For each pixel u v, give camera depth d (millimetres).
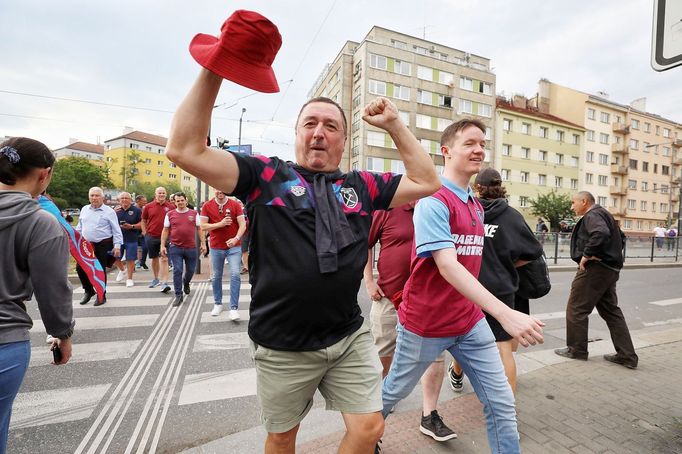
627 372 3438
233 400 2986
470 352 1912
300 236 1328
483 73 37188
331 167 1507
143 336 4500
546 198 34219
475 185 2746
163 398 3004
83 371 3490
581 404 2812
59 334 1546
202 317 5340
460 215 1884
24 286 1445
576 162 40875
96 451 2307
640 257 15547
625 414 2664
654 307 7199
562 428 2475
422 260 1871
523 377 3316
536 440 2332
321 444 2246
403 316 2020
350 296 1405
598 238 3574
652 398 2912
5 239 1370
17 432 2500
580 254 3775
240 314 5508
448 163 2025
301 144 1479
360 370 1459
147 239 7520
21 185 1508
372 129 32969
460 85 36438
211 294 6875
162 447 2365
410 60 34688
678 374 3389
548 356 3895
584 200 3854
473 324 1903
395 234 2527
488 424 1886
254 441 2338
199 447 2264
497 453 1849
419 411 2701
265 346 1378
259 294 1362
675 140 45750
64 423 2621
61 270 1511
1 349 1334
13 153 1464
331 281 1325
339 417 2645
